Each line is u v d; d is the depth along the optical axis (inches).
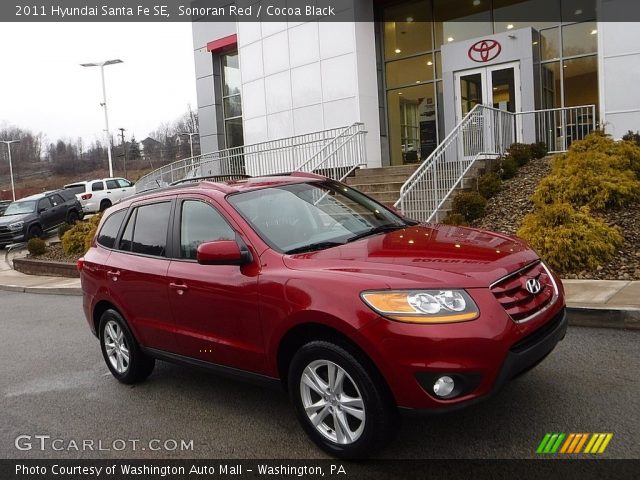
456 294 128.6
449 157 452.8
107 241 224.1
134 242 208.2
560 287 157.4
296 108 758.5
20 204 883.4
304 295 141.8
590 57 617.0
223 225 173.2
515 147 492.1
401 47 749.3
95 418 189.9
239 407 186.2
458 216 384.8
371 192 524.1
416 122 748.0
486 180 431.5
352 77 695.7
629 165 376.8
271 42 780.0
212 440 163.6
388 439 135.3
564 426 146.6
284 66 766.5
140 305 198.1
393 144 768.3
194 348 179.0
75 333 324.5
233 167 847.1
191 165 897.5
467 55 652.1
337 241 166.4
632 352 192.7
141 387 215.8
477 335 124.6
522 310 135.0
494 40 631.8
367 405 133.4
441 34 717.3
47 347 297.6
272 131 794.2
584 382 171.6
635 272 273.4
